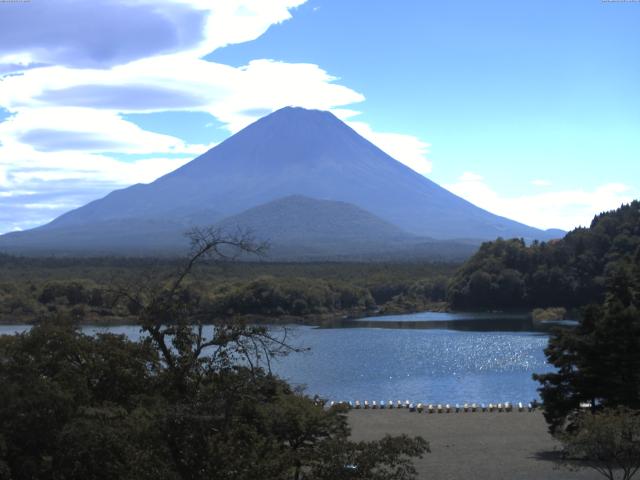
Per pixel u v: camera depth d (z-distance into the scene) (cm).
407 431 6956
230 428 2483
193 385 2544
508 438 6581
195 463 2355
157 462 2355
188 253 2686
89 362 3472
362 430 7000
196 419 2341
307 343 15300
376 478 2595
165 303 2556
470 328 18400
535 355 13300
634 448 4359
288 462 2572
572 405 5728
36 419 2905
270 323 17175
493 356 13238
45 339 3447
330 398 9362
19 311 18212
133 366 3462
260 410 2933
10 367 3206
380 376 11256
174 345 2542
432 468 5422
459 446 6228
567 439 4625
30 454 2908
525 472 5253
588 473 5153
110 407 3155
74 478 2836
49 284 19075
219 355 2536
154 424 2355
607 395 5591
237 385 2481
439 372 11600
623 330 5616
